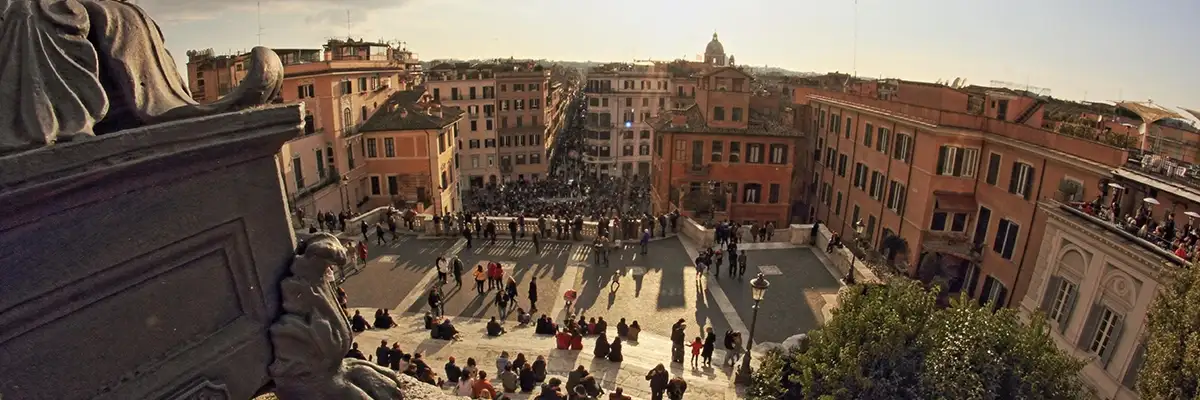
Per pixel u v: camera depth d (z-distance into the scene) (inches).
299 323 121.6
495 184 3250.5
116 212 93.2
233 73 1539.1
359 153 1806.1
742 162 1828.2
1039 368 410.9
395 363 626.2
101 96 93.7
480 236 1232.8
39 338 88.4
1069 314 856.3
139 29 107.1
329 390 132.3
